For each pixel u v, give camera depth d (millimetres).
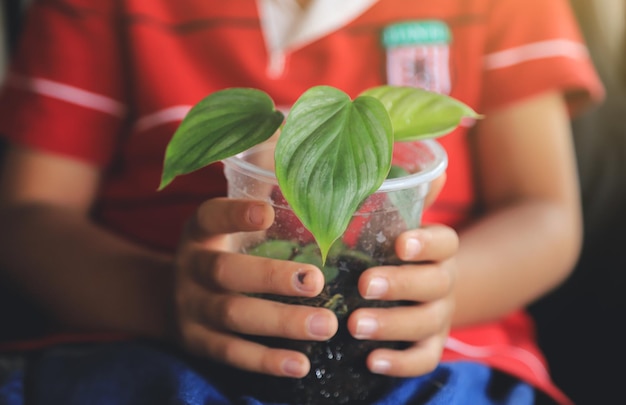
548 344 659
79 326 564
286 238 412
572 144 666
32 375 491
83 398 461
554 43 629
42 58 652
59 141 641
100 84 650
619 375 612
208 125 380
